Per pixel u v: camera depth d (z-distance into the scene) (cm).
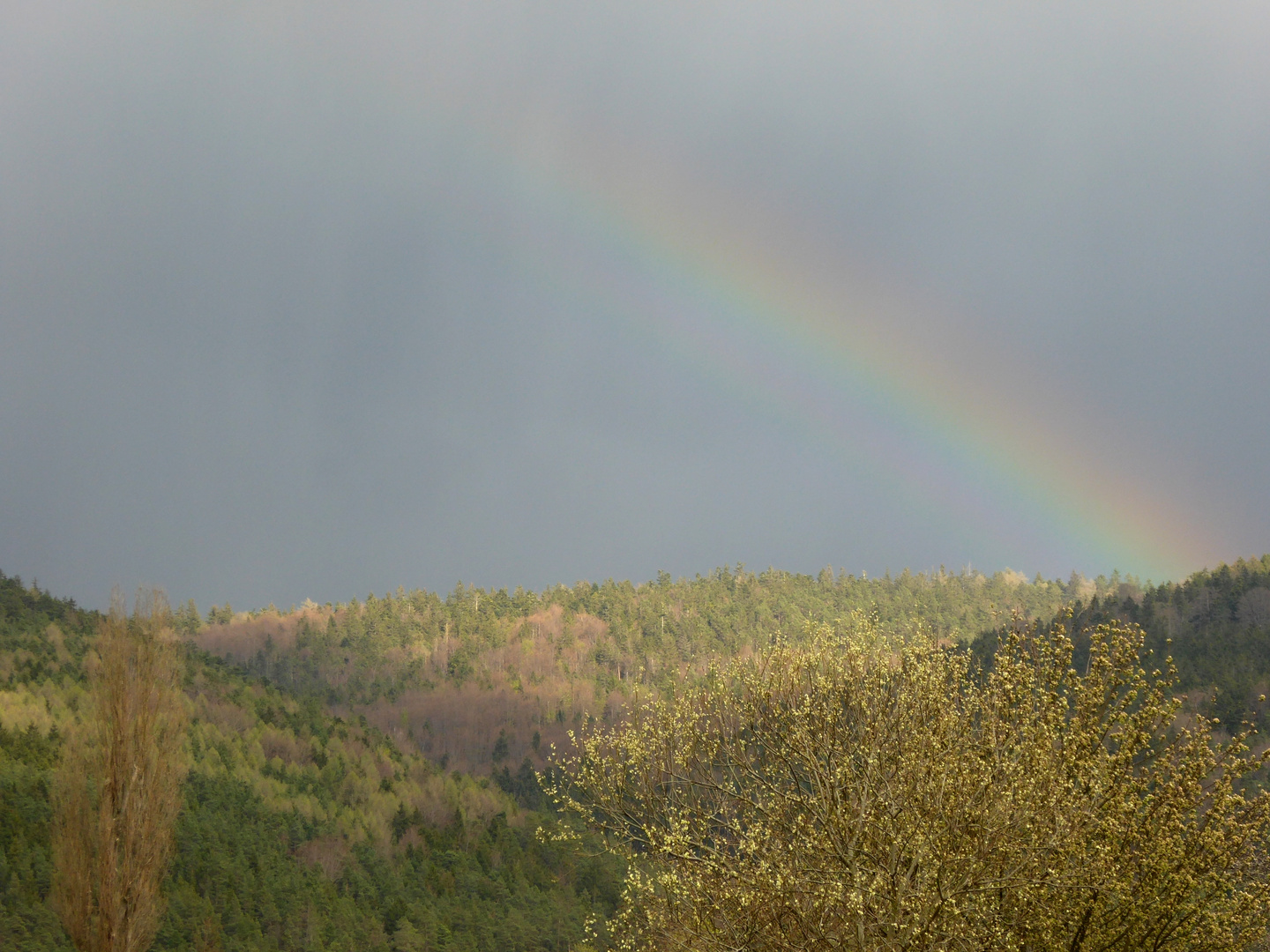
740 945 1009
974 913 966
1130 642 1082
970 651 1143
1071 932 1034
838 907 999
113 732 2542
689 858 1059
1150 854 993
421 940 7562
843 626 1220
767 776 1159
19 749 8356
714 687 1208
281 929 7575
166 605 2725
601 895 7875
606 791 1182
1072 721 1040
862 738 1091
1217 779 1016
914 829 980
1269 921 961
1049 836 975
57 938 5178
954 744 1034
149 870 2520
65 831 2470
